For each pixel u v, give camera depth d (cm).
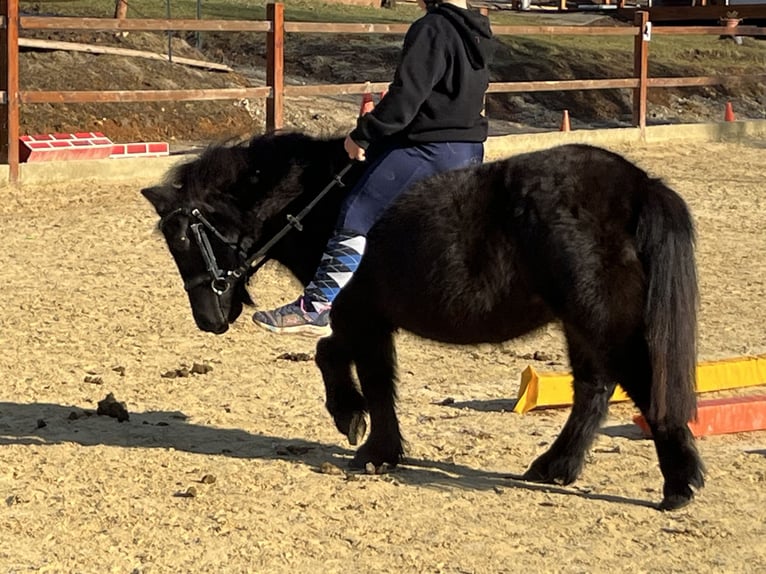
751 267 1148
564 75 2495
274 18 1567
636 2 4159
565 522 557
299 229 625
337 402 618
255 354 853
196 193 616
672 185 1563
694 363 532
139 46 2247
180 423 703
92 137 1545
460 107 604
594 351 541
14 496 577
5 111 1445
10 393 755
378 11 3148
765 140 2014
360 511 567
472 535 541
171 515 558
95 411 720
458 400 757
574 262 528
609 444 676
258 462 634
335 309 608
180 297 1005
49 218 1290
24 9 2472
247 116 1988
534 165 549
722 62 2831
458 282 554
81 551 518
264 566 506
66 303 974
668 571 506
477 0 4053
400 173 603
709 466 634
